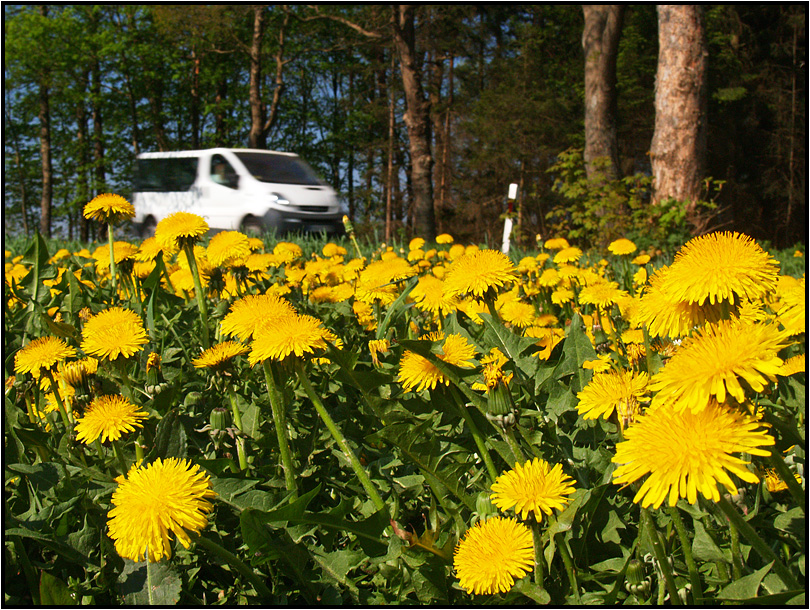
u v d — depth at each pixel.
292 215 14.04
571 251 3.82
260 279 3.37
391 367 1.61
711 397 0.85
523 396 1.63
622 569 1.06
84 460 1.59
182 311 2.76
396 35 20.38
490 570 1.05
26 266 3.11
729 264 0.96
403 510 1.46
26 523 1.28
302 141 32.97
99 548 1.32
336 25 28.30
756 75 21.95
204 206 14.69
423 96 20.80
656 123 11.81
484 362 1.34
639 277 3.76
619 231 11.51
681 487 0.77
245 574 1.22
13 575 1.30
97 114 29.75
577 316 1.77
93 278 3.99
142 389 1.76
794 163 21.27
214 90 31.53
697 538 1.13
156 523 1.00
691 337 1.03
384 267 2.68
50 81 27.16
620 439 1.20
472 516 1.23
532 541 1.07
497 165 26.86
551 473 1.08
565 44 29.67
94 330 1.74
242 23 27.06
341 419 1.78
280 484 1.44
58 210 30.81
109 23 27.39
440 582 1.16
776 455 0.96
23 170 33.94
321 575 1.28
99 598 1.25
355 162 35.31
